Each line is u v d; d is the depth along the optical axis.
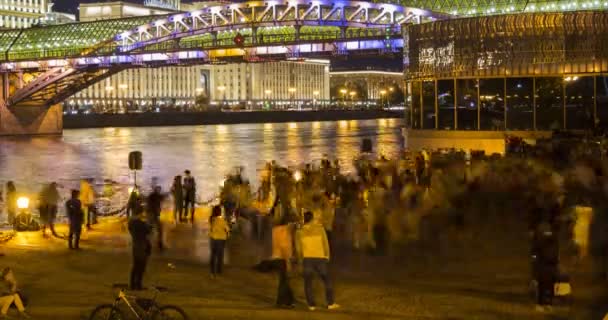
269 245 22.62
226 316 14.33
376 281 17.09
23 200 27.09
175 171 61.31
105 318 12.91
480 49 42.59
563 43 40.66
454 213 22.66
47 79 115.00
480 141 42.72
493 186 25.48
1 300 14.56
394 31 89.06
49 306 15.45
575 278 16.19
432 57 44.31
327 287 14.89
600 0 53.97
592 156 26.28
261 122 178.25
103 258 21.14
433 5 89.19
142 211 17.11
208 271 19.09
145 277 18.33
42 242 24.06
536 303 14.35
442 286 16.38
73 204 22.53
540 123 41.44
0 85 120.06
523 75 41.62
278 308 15.02
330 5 97.81
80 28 133.75
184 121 162.38
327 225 19.36
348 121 192.62
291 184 24.11
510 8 77.50
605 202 19.44
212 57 100.19
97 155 78.62
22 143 99.25
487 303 14.82
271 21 102.69
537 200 17.39
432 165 28.28
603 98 40.12
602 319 13.02
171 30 118.31
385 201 20.98
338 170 30.77
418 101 45.22
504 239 20.78
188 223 27.88
